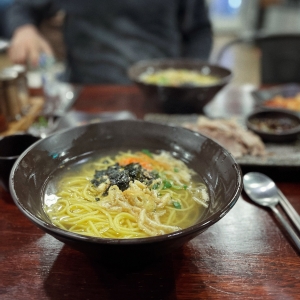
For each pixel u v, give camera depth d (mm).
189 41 917
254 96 627
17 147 384
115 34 839
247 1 2326
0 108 490
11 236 305
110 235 258
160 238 201
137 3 827
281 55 833
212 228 317
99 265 272
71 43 867
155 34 859
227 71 648
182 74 694
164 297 246
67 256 282
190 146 337
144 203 279
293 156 433
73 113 551
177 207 286
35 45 768
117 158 352
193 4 868
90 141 349
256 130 479
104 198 290
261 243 299
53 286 254
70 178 318
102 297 246
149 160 341
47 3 880
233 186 253
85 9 832
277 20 2004
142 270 268
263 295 248
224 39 2305
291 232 300
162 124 353
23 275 263
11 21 851
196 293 250
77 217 271
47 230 208
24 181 266
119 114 556
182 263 276
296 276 264
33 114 557
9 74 511
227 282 259
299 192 374
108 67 843
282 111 535
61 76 892
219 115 577
